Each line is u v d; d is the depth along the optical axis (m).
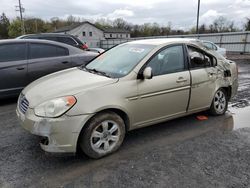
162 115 3.93
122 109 3.39
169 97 3.90
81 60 6.47
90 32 71.06
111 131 3.38
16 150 3.54
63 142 2.99
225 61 4.91
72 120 3.00
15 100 6.04
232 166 3.15
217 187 2.74
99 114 3.23
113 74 3.68
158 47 3.91
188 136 4.04
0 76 5.44
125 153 3.48
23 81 5.75
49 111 2.97
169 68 3.96
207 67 4.50
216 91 4.70
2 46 5.56
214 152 3.50
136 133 4.14
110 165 3.18
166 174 2.97
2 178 2.89
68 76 3.81
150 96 3.66
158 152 3.51
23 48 5.78
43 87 3.44
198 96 4.34
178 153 3.48
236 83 5.18
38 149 3.57
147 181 2.84
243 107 5.57
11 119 4.76
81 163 3.22
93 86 3.25
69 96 3.06
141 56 3.80
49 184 2.79
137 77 3.56
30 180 2.86
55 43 6.24
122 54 4.16
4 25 79.56
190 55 4.27
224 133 4.16
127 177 2.92
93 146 3.24
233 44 23.14
